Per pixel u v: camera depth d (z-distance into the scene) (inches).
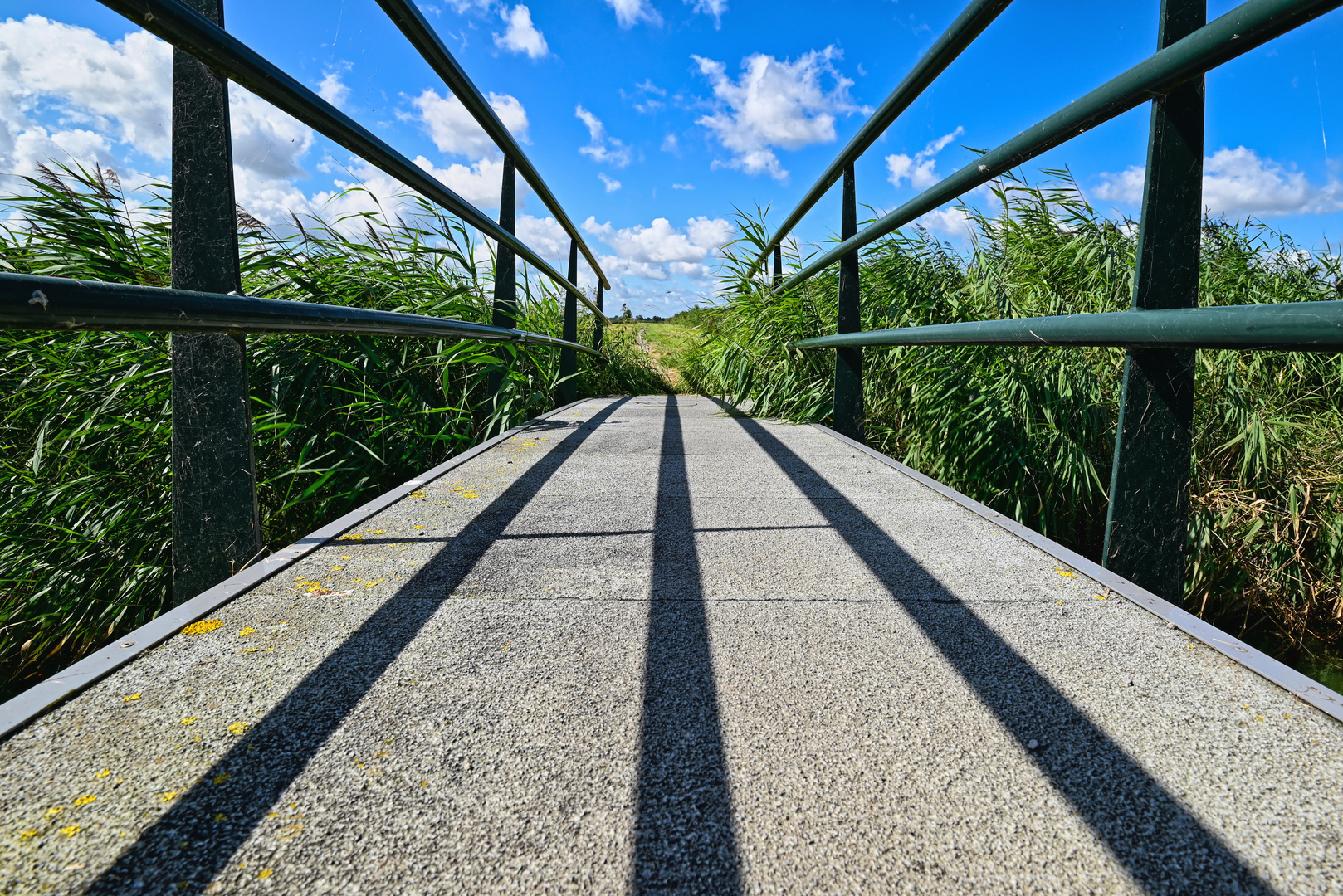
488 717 32.3
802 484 80.5
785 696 34.2
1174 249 45.4
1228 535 93.1
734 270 188.1
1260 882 22.9
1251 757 29.3
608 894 22.6
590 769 28.6
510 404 131.6
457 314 128.6
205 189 47.9
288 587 48.1
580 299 192.5
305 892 22.5
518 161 127.6
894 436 128.6
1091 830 25.3
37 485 79.3
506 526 63.1
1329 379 108.3
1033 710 32.8
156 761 28.7
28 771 27.9
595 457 97.3
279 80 48.9
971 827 25.5
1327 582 88.4
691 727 31.6
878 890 22.8
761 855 24.2
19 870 23.0
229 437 50.8
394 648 39.0
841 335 115.5
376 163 67.8
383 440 97.1
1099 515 103.0
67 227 91.7
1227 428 100.4
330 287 108.6
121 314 34.1
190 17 39.6
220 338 50.2
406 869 23.5
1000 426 105.5
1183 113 44.8
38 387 82.7
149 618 78.6
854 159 117.6
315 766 28.6
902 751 29.8
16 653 76.9
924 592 47.4
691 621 42.9
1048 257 131.7
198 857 23.8
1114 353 108.3
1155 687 34.8
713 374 197.3
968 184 69.1
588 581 49.6
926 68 84.4
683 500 72.6
